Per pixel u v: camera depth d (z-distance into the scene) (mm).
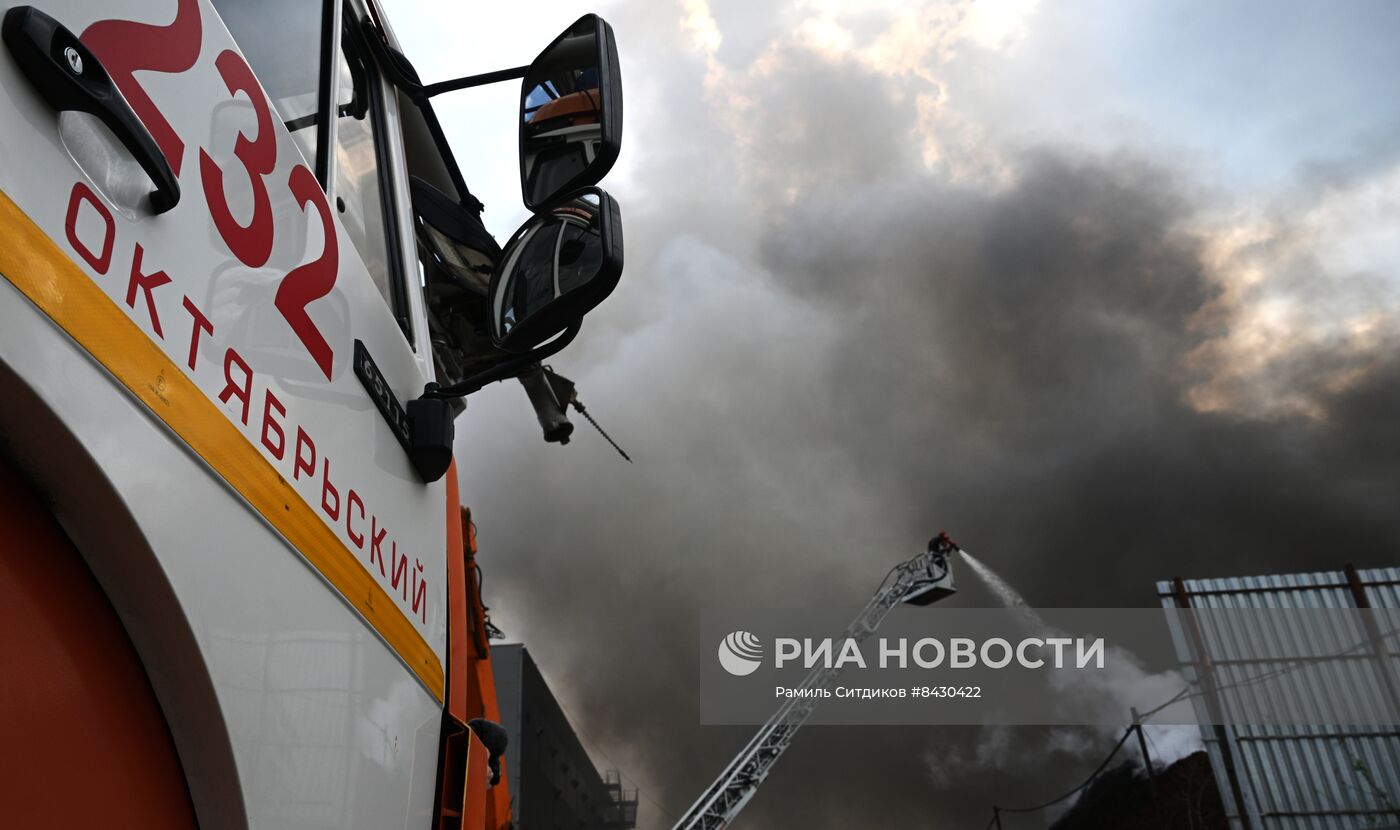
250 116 1375
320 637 1305
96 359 920
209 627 1040
